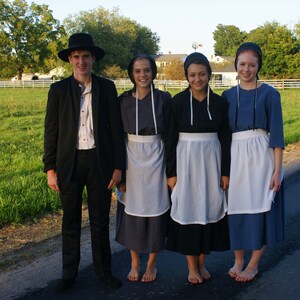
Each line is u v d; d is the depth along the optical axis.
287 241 5.26
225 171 4.16
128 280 4.33
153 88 4.11
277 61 50.66
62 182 4.00
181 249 4.13
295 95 32.62
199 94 4.08
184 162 4.06
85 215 6.12
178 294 4.07
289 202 6.77
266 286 4.21
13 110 20.23
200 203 4.07
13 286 4.20
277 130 4.08
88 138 3.94
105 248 4.20
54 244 5.16
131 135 4.13
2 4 57.00
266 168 4.13
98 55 3.98
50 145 4.01
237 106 4.13
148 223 4.16
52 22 59.09
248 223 4.16
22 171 8.41
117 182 4.07
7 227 5.66
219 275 4.43
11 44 56.94
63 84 3.93
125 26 63.62
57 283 4.25
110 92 4.00
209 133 4.09
